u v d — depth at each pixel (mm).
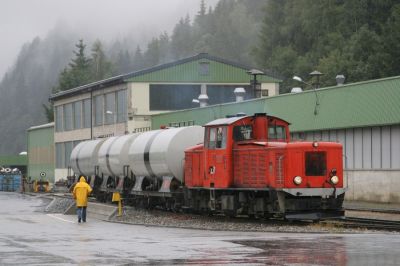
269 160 27203
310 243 19500
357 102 40250
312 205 26500
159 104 70312
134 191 39625
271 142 27766
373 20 99000
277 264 15508
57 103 91875
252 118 29625
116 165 42750
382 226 25234
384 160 39375
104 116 76875
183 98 70875
